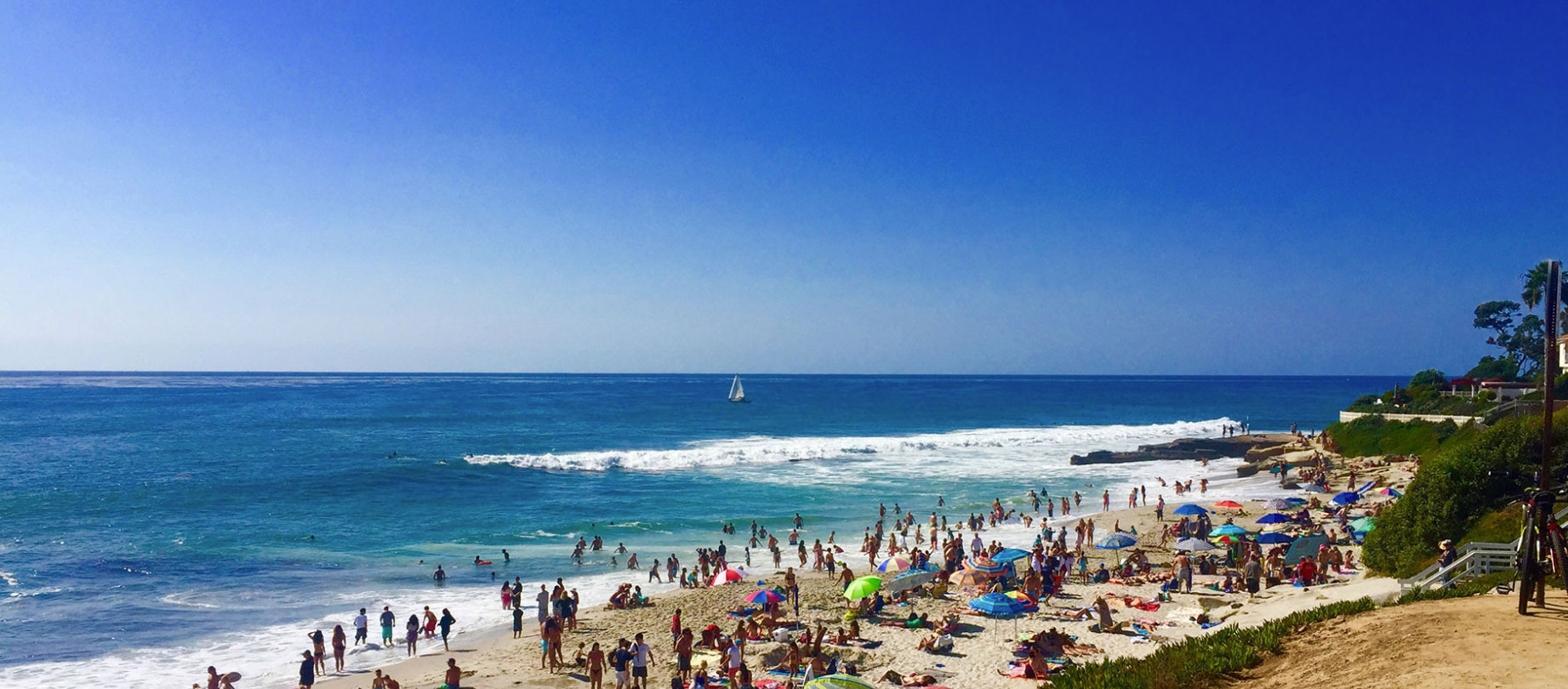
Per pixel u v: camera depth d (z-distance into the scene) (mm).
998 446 91125
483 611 32156
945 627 26047
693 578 35938
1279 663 12148
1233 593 29250
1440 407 63344
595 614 31469
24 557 39094
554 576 37719
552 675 24922
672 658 25828
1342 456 65625
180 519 48938
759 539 44750
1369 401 74875
